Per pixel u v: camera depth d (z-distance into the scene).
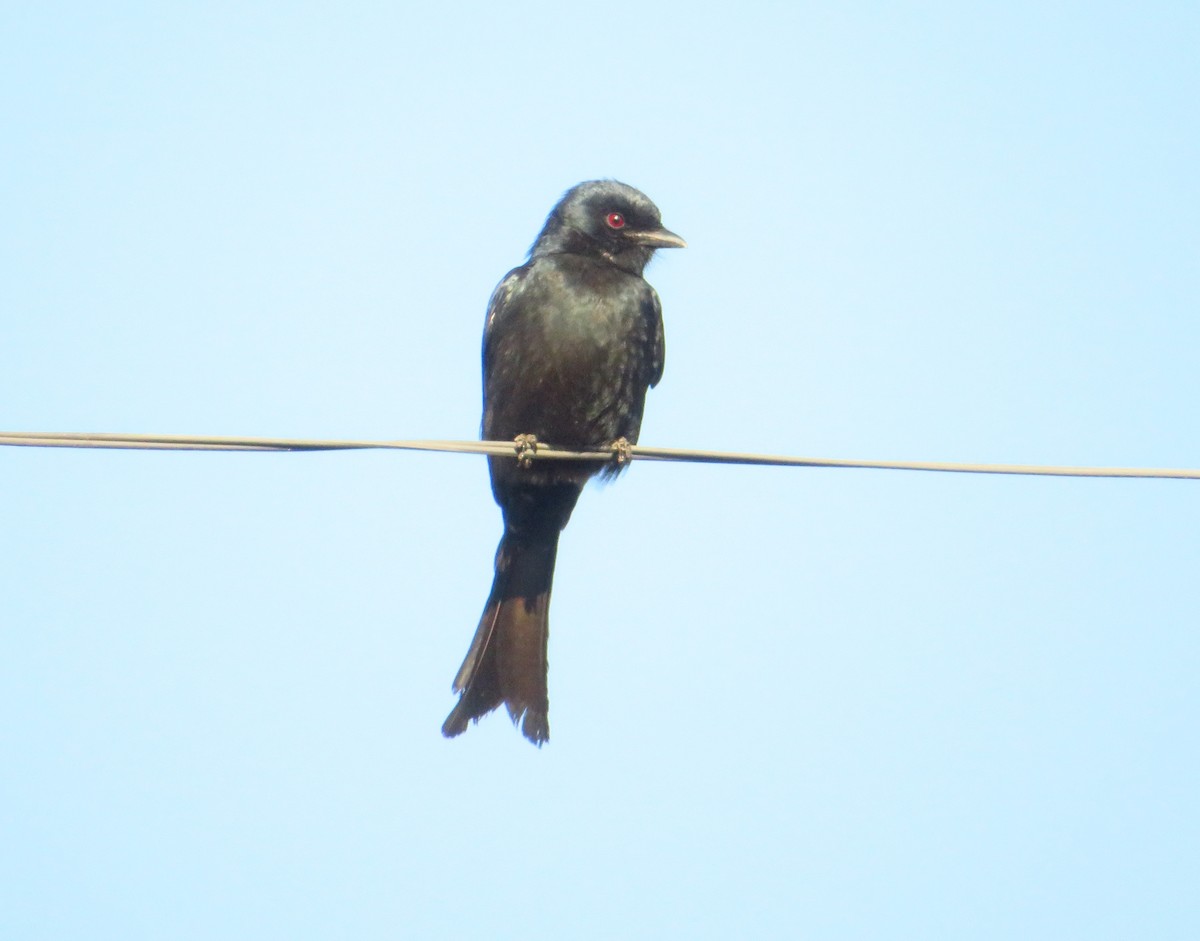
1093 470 10.11
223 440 9.42
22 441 9.09
